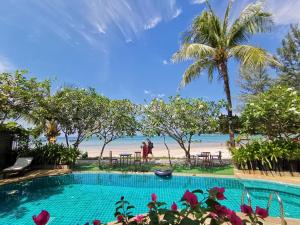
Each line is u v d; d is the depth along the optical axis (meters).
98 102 14.13
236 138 11.66
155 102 13.04
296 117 9.41
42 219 1.66
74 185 10.59
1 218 6.47
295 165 8.95
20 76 10.90
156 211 2.07
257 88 19.98
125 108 14.27
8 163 12.16
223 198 2.01
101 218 6.50
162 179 10.40
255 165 9.65
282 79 20.17
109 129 14.52
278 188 8.21
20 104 11.19
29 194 8.99
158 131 13.20
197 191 2.16
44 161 12.38
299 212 6.54
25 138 13.34
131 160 15.60
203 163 12.97
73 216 6.64
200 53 11.98
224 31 12.73
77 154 12.97
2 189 8.73
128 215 2.45
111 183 10.80
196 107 12.26
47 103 12.93
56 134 15.55
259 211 2.03
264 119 10.16
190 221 1.75
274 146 9.44
